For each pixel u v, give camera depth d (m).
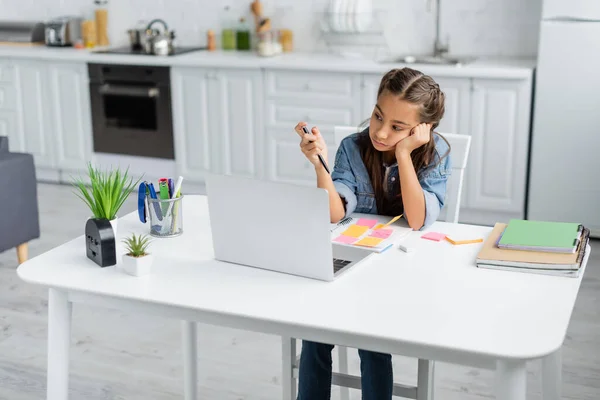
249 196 1.93
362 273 1.95
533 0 4.86
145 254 1.97
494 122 4.53
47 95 5.57
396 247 2.12
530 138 4.59
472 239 2.17
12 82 5.64
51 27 5.76
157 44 5.29
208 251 2.11
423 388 2.24
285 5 5.42
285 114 4.99
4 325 3.49
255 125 5.09
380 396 2.14
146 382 3.01
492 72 4.43
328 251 1.86
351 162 2.39
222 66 5.05
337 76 4.80
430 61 4.90
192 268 2.00
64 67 5.47
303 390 2.24
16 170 3.97
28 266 2.03
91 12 5.94
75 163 5.64
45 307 3.68
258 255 1.98
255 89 5.02
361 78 4.75
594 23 4.20
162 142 5.36
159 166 5.43
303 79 4.89
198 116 5.21
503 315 1.70
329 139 4.92
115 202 2.18
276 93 4.98
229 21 5.58
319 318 1.70
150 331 3.43
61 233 4.68
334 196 2.26
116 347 3.29
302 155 5.02
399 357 3.20
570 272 1.90
